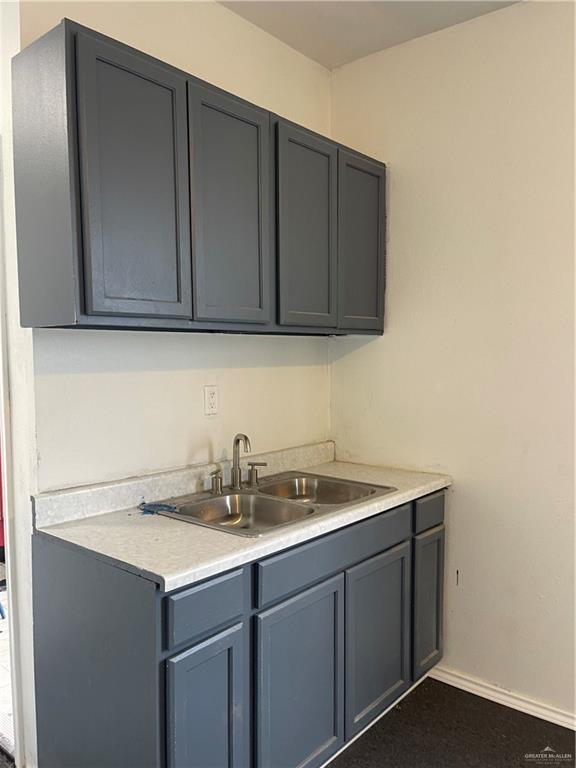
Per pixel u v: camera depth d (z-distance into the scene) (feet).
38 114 5.26
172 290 5.71
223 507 7.17
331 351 9.50
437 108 8.17
